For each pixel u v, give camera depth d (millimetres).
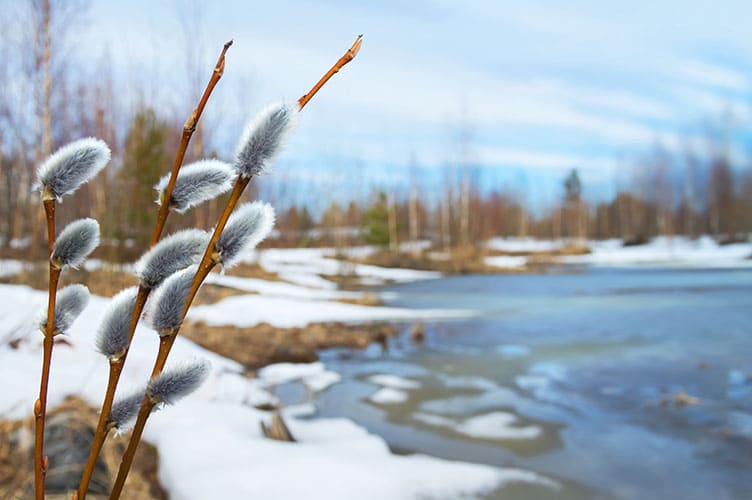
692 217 50562
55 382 4125
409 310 14047
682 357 8070
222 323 10750
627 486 4012
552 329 10891
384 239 35438
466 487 3893
